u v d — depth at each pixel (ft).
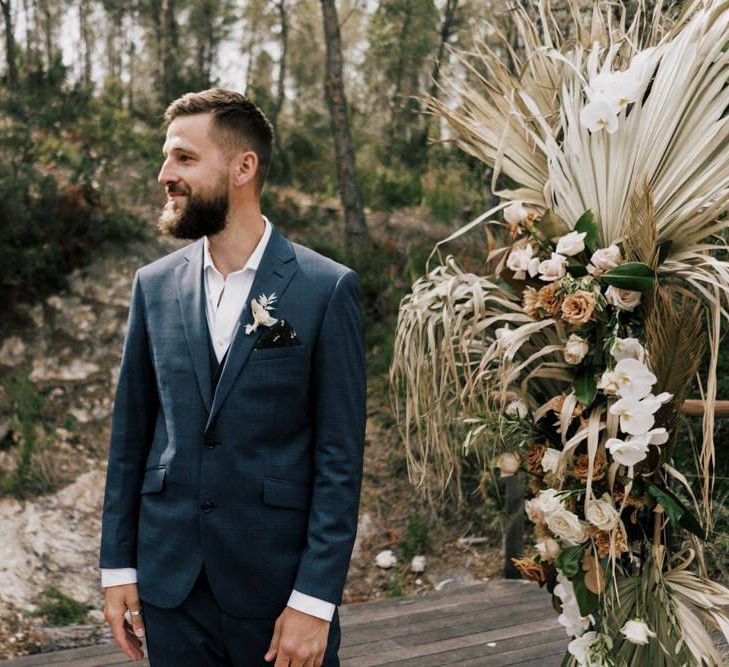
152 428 5.60
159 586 5.23
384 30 37.24
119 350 21.38
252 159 5.25
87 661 10.53
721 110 5.39
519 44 9.95
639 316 5.59
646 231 5.21
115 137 32.32
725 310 5.66
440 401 5.90
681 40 5.50
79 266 23.04
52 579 14.90
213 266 5.38
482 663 10.41
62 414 19.26
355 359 5.31
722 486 6.84
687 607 5.44
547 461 5.57
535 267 5.71
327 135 39.32
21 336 20.90
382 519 17.89
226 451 5.12
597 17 6.26
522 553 14.21
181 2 40.98
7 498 16.61
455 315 5.98
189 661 5.27
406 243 28.12
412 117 36.88
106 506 5.49
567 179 5.75
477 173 19.90
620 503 5.46
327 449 5.21
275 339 5.16
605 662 5.38
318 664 5.07
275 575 5.14
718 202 5.26
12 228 21.88
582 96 5.88
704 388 6.91
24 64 36.24
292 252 5.42
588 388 5.43
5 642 13.10
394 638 11.29
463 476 17.79
